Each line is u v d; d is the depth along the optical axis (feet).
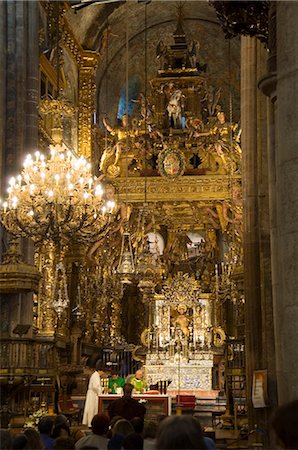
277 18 21.71
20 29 63.05
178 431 10.92
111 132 99.96
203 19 112.88
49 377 56.44
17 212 46.91
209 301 99.86
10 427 51.03
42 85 78.64
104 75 110.93
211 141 98.02
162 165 96.07
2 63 61.11
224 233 99.76
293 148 20.54
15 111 61.57
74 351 80.12
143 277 73.77
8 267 55.36
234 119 113.60
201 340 98.02
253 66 59.98
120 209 96.43
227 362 61.62
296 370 19.88
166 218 101.65
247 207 59.16
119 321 100.83
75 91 96.48
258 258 58.23
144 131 99.45
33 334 62.54
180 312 99.25
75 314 82.07
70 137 92.43
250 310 57.36
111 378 58.49
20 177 47.42
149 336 98.63
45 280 71.05
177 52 105.81
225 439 49.34
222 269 97.45
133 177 97.25
